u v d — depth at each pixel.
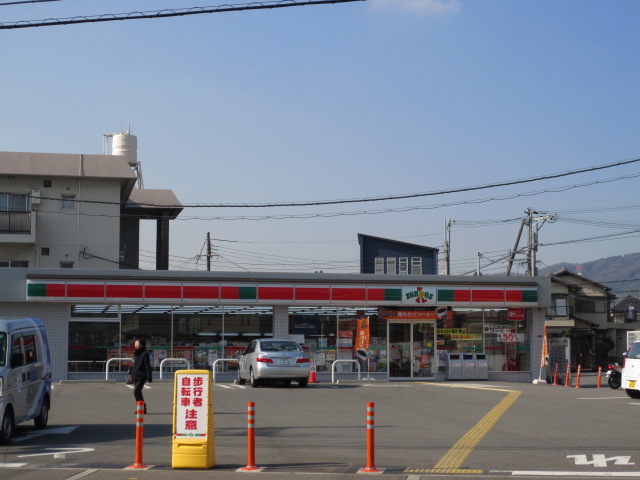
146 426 15.98
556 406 20.47
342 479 10.29
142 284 31.12
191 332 32.16
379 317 33.47
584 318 68.75
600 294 70.31
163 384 28.48
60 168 42.50
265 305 32.62
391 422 16.64
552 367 34.28
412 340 33.66
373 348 33.28
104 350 31.36
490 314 34.53
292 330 32.81
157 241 48.62
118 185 43.22
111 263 42.56
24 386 14.41
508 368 34.41
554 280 68.19
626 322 71.19
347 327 33.25
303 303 32.34
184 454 11.12
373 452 10.91
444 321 33.97
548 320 63.47
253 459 11.14
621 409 19.78
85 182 42.88
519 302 34.03
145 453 12.56
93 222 42.69
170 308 32.09
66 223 42.41
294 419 17.08
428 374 33.53
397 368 33.34
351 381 31.39
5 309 30.80
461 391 25.58
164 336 31.95
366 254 51.34
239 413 18.23
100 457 12.16
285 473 10.73
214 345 32.25
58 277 30.56
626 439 14.12
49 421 16.84
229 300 31.78
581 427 15.89
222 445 13.39
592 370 65.88
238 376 28.81
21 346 14.59
